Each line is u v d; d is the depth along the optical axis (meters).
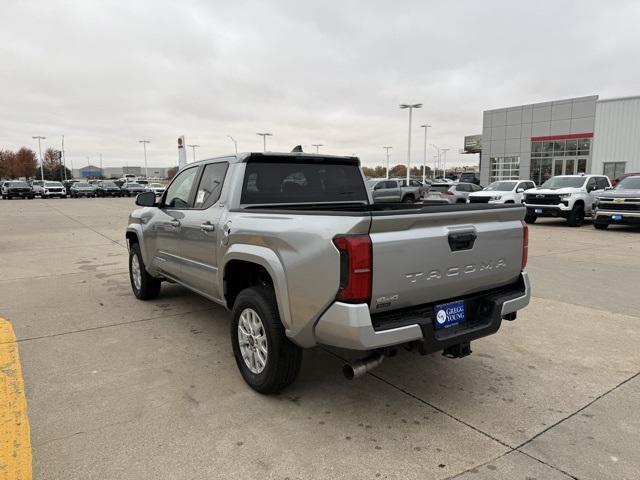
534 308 6.05
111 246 12.05
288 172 4.57
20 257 10.30
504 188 21.25
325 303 2.99
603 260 9.57
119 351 4.60
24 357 4.44
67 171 124.38
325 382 3.94
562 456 2.89
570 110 36.25
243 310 3.81
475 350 4.64
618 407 3.50
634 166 29.66
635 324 5.40
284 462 2.83
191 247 4.75
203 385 3.87
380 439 3.08
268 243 3.44
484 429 3.21
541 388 3.82
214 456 2.89
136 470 2.75
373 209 4.96
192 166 5.12
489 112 41.62
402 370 4.18
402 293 3.05
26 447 2.97
